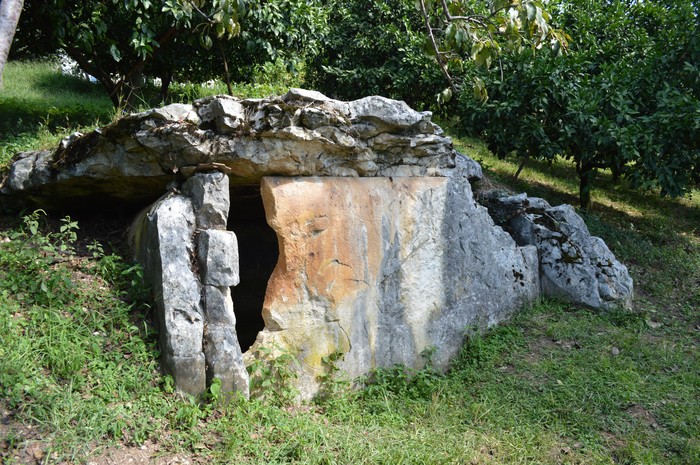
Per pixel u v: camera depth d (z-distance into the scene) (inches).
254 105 191.8
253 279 295.7
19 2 152.0
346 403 201.6
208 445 163.6
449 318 243.3
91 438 152.4
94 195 221.8
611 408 207.8
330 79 488.4
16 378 157.4
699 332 273.7
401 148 228.1
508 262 271.4
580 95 346.3
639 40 410.9
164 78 430.9
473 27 181.8
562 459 182.7
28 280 188.5
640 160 352.5
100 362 172.1
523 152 370.9
